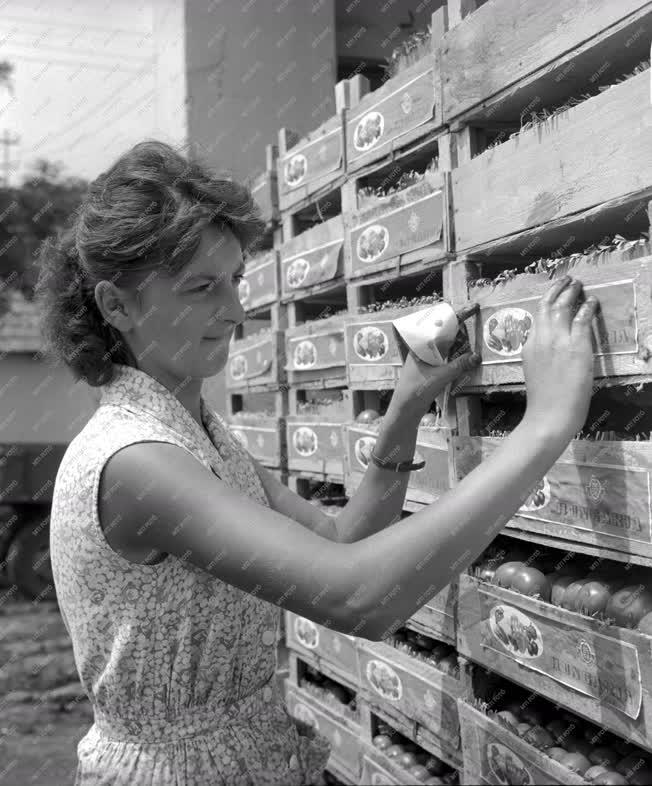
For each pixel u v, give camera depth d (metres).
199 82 4.48
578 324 1.20
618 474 1.43
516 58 1.66
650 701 1.37
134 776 1.07
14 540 6.52
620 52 1.50
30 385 6.98
